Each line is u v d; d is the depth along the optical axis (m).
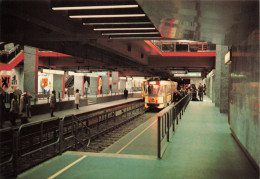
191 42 27.53
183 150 6.86
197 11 4.59
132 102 37.84
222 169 5.21
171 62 29.44
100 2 6.19
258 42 4.44
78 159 5.93
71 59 31.02
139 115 23.72
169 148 7.10
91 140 13.05
